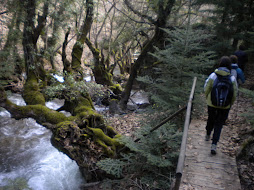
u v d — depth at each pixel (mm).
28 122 10172
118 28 15047
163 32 11492
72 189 5793
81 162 5680
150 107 6512
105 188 5086
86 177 6023
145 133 4941
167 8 10570
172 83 6129
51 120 6770
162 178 4559
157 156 4461
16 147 7973
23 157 7328
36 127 9797
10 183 5242
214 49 10016
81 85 8227
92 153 5715
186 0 11453
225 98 3820
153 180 4578
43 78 9867
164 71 6363
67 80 8562
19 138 8680
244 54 6723
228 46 9828
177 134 4734
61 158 7332
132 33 14258
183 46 5863
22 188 5215
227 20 10617
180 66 5918
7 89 12984
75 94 7852
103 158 5699
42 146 8141
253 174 3758
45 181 6094
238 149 4371
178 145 4738
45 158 7328
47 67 16922
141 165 4949
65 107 8398
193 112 6047
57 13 10062
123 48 16812
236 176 3666
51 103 13453
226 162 4039
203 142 4754
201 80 5922
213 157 4191
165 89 5941
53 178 6242
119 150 5918
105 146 5855
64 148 5766
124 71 20312
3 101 7359
